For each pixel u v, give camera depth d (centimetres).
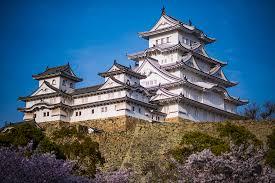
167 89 11106
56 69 10762
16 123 9250
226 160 5350
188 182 5403
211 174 5303
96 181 5897
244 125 7594
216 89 11588
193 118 10725
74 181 5159
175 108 10381
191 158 5531
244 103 12688
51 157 5088
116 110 9469
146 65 11531
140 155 7462
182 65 11231
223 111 11569
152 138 7669
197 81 11906
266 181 5275
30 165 4531
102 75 10131
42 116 10175
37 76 10738
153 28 12625
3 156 4444
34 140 7519
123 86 9500
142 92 10012
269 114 12319
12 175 4300
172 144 7462
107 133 7988
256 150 5888
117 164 7556
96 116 9750
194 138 7019
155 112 10144
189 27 12644
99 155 7669
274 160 6184
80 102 10212
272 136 7106
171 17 12681
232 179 5259
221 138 7338
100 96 9912
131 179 6675
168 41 12381
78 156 7569
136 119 9531
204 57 12219
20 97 10619
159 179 6141
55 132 8344
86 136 8106
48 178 4600
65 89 10638
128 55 12431
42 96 10344
